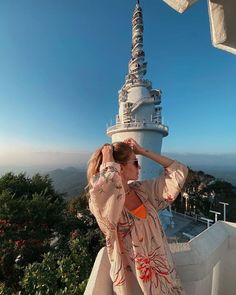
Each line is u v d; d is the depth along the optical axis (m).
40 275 9.73
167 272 2.13
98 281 2.12
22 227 18.08
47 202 20.20
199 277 2.48
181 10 2.02
